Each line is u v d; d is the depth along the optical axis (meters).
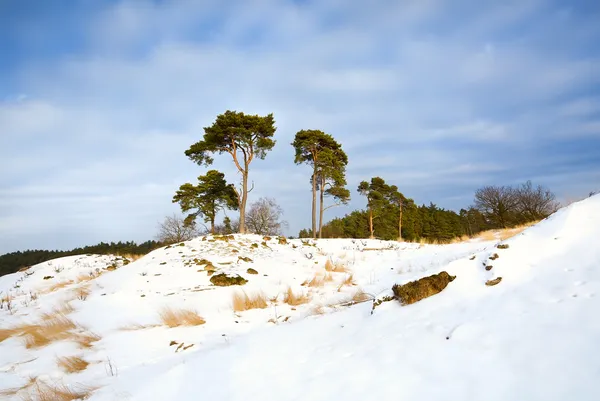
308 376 3.98
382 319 5.11
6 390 5.32
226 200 31.67
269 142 27.50
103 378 5.55
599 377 2.62
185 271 13.27
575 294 3.79
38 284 17.12
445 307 4.65
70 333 7.67
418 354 3.71
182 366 5.18
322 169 32.34
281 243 20.09
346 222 54.03
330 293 10.05
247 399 3.79
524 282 4.46
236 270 13.25
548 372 2.84
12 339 7.61
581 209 5.38
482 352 3.38
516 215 33.56
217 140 27.56
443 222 56.00
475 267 5.30
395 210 45.94
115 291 11.31
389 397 3.15
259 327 7.40
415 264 12.68
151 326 7.84
